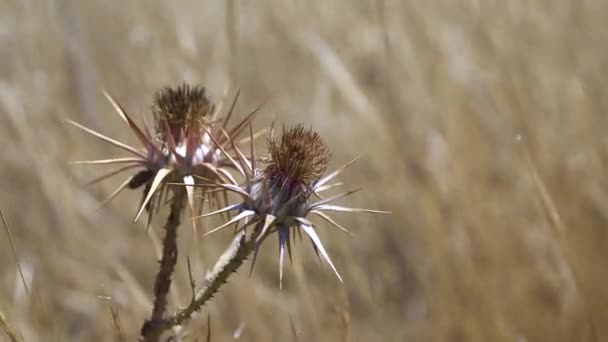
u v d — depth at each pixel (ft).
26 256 3.09
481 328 2.86
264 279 3.10
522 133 3.13
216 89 3.19
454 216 3.07
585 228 2.95
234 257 1.98
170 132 2.00
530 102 3.22
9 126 3.17
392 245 3.25
